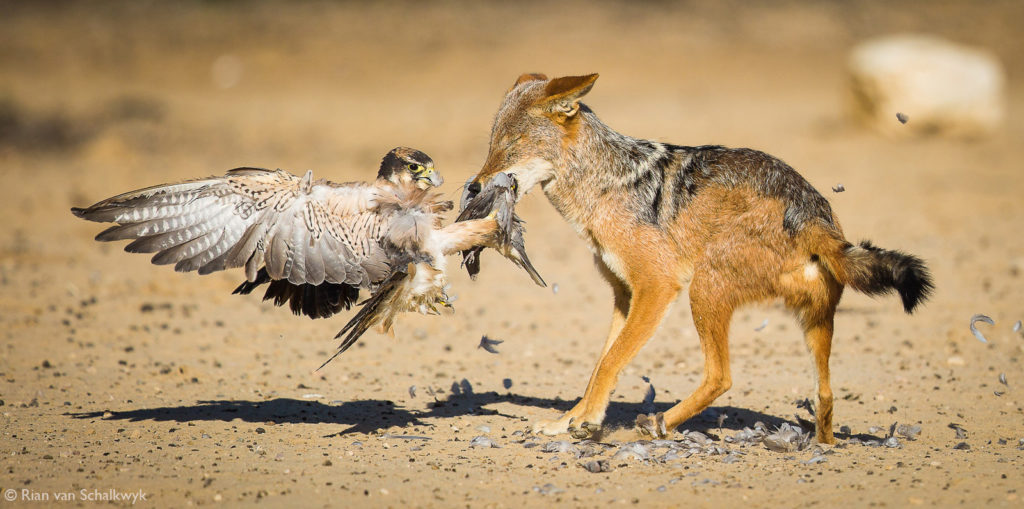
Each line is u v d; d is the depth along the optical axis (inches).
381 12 7549.2
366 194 963.3
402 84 6043.3
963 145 4222.4
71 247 2437.3
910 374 1369.3
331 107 5393.7
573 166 1082.1
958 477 898.1
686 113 5064.0
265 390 1295.5
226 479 902.4
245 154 4005.9
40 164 3848.4
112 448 1000.9
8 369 1365.7
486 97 5664.4
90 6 7593.5
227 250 943.7
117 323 1685.5
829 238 991.6
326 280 951.6
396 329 1701.5
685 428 1127.6
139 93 5659.5
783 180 1024.9
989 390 1282.0
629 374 1400.1
